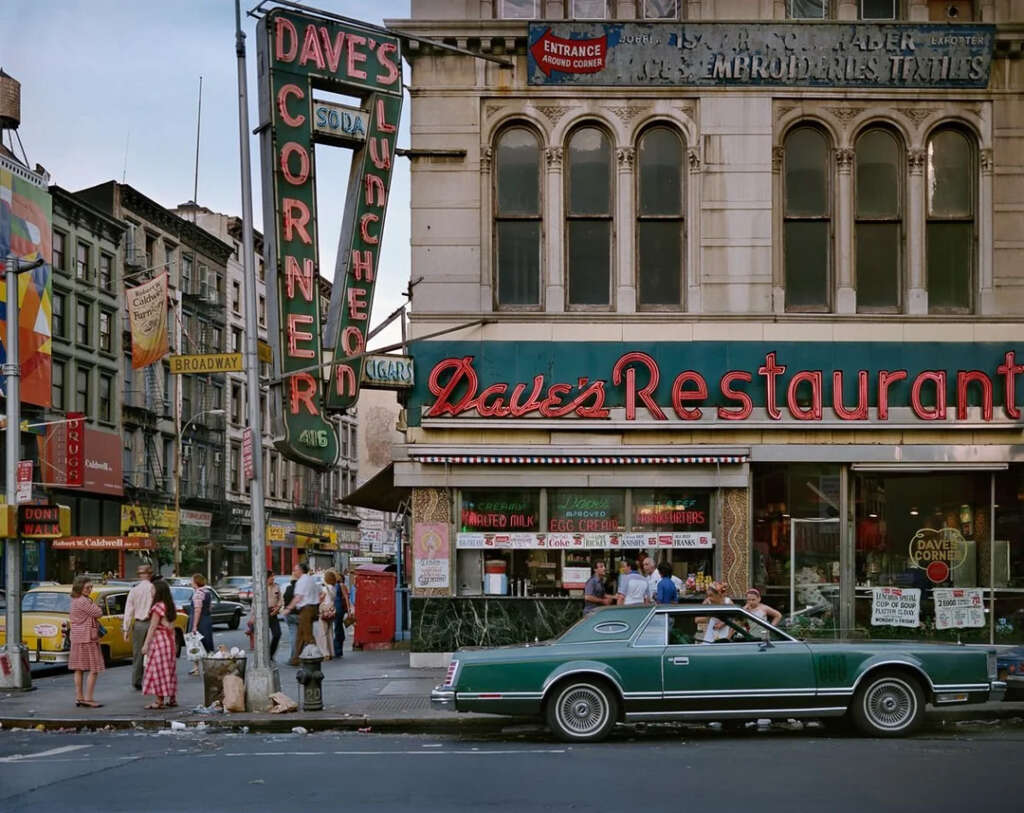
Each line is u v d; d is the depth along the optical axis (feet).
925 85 68.95
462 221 68.39
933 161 69.87
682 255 69.36
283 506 256.32
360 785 34.09
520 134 69.72
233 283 236.02
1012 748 41.06
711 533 67.51
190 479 212.23
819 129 69.67
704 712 43.65
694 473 67.36
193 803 31.40
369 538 221.87
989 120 69.15
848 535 68.13
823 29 68.69
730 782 33.94
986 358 68.08
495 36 68.90
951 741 43.09
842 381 67.82
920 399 67.77
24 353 153.17
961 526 68.49
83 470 159.84
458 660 44.11
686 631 44.60
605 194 69.67
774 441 67.62
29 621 79.87
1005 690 45.21
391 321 67.46
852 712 44.27
